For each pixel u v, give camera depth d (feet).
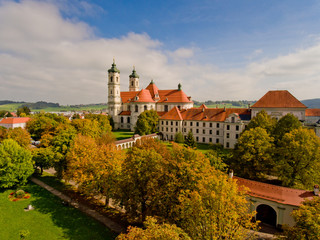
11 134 200.85
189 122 287.07
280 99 229.45
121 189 94.27
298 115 218.38
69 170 120.37
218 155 151.74
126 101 422.82
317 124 213.66
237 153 136.46
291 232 62.90
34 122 284.00
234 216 62.69
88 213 107.86
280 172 117.29
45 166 151.94
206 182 70.74
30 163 139.54
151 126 292.61
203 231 63.67
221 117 263.49
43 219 101.55
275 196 91.04
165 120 302.66
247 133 134.00
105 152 115.24
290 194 89.81
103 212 109.09
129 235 52.13
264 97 239.09
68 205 115.85
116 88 411.13
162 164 90.27
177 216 76.74
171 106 357.20
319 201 67.10
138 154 97.55
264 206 105.29
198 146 253.65
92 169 106.83
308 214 59.62
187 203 68.80
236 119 241.14
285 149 119.96
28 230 92.22
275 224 94.07
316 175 110.22
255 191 96.58
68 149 137.39
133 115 369.50
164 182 85.71
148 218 57.36
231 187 70.79
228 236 64.13
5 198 121.49
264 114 174.09
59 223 98.37
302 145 112.68
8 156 128.98
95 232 91.50
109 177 102.47
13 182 129.90
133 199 91.71
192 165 83.56
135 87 462.60
